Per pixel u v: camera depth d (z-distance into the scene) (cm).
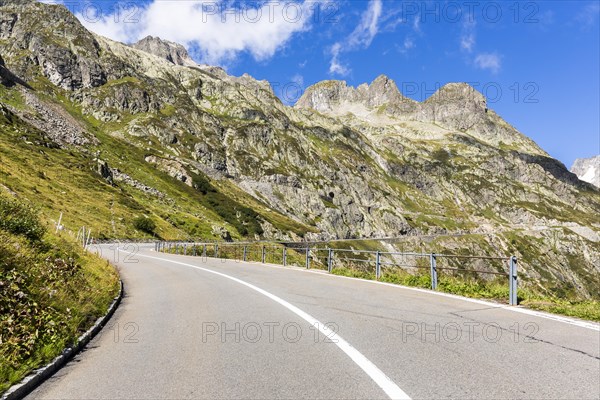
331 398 458
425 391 473
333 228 19662
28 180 6925
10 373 528
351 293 1307
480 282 1341
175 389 504
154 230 7994
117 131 19062
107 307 1081
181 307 1137
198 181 15112
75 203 7312
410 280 1516
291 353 645
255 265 2819
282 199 19500
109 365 620
